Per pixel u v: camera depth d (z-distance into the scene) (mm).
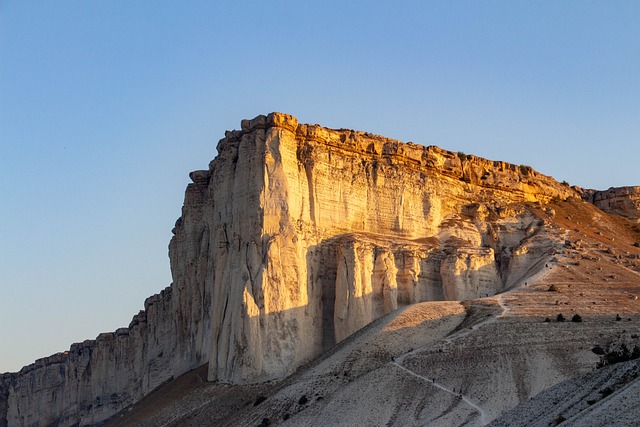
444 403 124562
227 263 176875
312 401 137875
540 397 103500
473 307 156625
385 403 127875
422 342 147500
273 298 167500
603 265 179625
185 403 166250
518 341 136500
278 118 180000
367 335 151625
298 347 166625
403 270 179625
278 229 172625
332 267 178375
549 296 159625
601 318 145000
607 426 85312
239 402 158375
